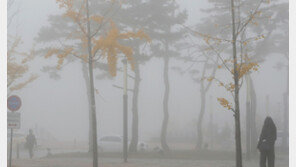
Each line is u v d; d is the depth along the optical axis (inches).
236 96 531.8
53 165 745.6
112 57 635.5
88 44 633.0
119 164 786.8
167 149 1160.8
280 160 879.7
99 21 652.1
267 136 530.6
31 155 967.6
